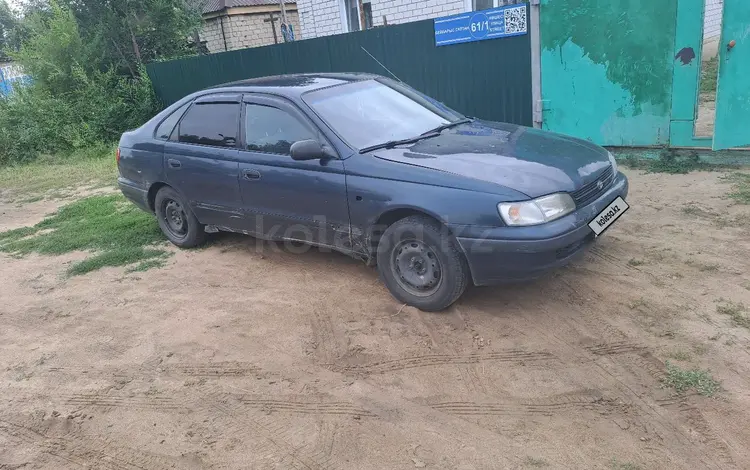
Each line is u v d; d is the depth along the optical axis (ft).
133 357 13.70
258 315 15.02
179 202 19.72
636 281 14.35
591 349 11.93
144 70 46.70
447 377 11.61
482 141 15.01
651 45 22.77
